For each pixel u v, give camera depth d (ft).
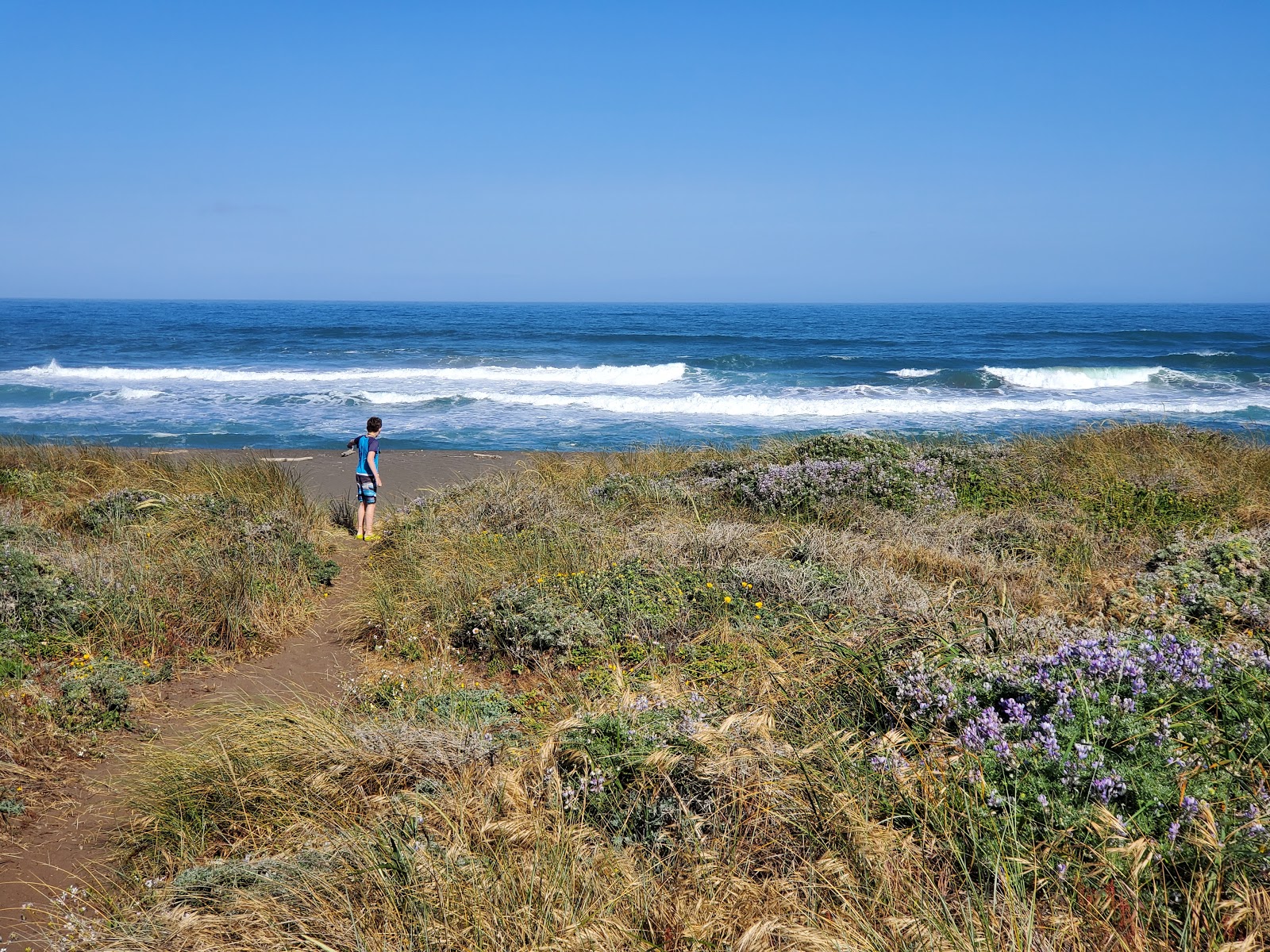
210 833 13.55
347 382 109.70
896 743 12.59
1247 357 131.64
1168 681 12.99
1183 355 134.21
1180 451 39.81
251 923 10.57
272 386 103.65
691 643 19.85
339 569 30.04
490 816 12.11
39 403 88.12
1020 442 43.75
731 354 147.54
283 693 19.74
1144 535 27.84
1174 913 9.32
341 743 14.79
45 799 15.03
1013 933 8.67
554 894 10.31
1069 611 20.63
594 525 30.22
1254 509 30.53
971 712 13.19
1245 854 9.51
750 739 13.20
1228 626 17.29
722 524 29.37
